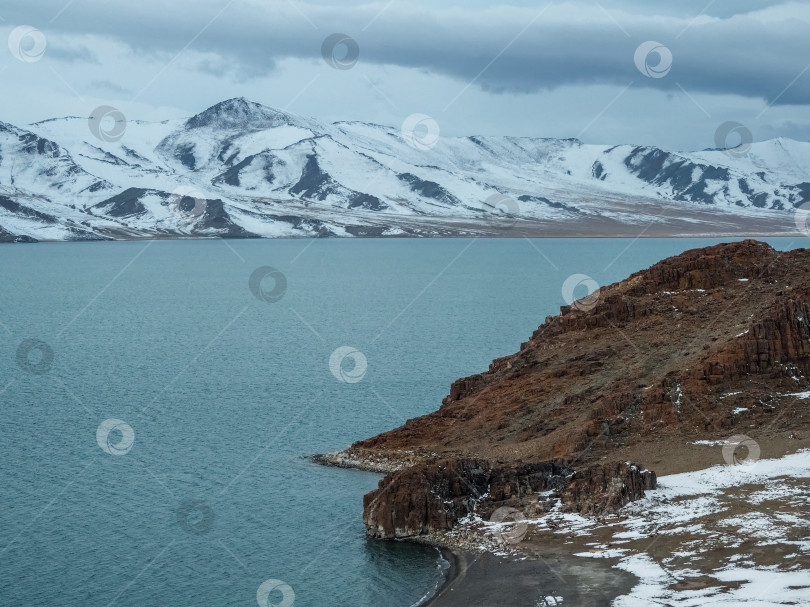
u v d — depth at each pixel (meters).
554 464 86.38
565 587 66.12
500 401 105.62
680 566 67.94
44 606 64.19
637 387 99.50
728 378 97.81
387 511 77.94
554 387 104.56
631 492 80.06
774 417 93.25
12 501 83.38
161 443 102.31
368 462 95.31
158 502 83.62
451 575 69.88
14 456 96.81
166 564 70.94
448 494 81.00
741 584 63.94
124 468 93.19
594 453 90.31
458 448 96.56
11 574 68.94
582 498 80.88
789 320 101.06
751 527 73.06
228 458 96.94
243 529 78.00
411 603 65.88
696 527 74.12
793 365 99.12
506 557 72.12
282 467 94.12
